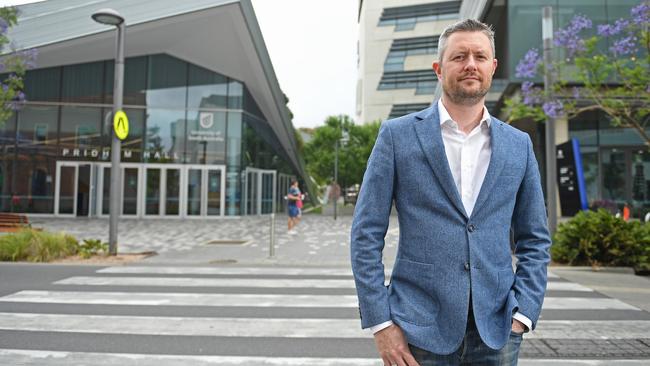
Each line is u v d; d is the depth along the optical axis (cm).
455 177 169
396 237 1387
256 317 509
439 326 155
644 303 569
